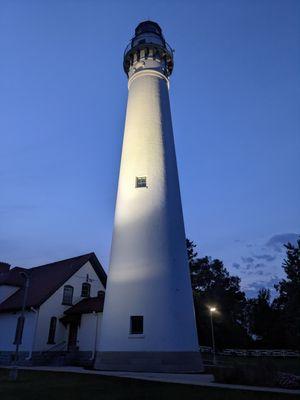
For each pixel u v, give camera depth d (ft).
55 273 102.17
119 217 65.36
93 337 82.64
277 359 122.72
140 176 66.23
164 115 73.26
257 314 192.34
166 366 52.60
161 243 60.70
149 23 86.17
